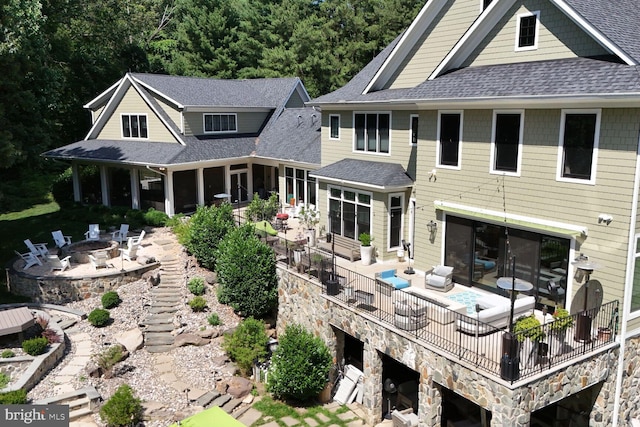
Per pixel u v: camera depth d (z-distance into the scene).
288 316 19.47
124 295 21.14
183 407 15.02
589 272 13.72
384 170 21.33
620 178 12.80
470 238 17.19
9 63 22.16
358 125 23.42
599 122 13.03
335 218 23.23
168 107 30.91
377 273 18.36
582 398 13.98
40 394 14.88
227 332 18.75
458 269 17.78
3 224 30.52
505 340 11.45
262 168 34.69
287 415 15.21
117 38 44.38
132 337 18.22
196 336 18.53
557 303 14.69
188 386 16.08
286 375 15.38
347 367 17.02
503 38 16.17
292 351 15.71
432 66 20.14
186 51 53.03
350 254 21.22
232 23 53.66
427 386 13.38
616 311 13.24
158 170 29.05
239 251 19.86
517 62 15.90
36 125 26.83
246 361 16.78
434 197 18.05
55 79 28.55
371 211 21.06
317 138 29.64
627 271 12.95
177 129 30.64
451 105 16.19
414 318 14.06
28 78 26.73
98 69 42.09
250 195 34.22
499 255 16.34
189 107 30.11
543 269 15.03
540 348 12.05
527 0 15.33
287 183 31.06
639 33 14.30
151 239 26.75
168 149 29.84
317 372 15.66
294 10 53.69
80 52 41.50
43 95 27.88
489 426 14.05
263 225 24.28
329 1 53.84
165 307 20.34
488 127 15.79
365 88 22.39
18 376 15.44
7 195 35.94
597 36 13.45
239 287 19.50
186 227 26.42
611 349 13.18
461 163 16.84
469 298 16.53
